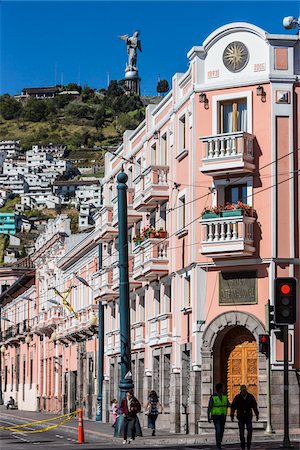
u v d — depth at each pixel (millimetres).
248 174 44906
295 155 44875
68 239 81438
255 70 45250
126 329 43562
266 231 44469
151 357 53562
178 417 48375
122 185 44219
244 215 44188
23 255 187500
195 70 46312
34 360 94375
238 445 36406
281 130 44781
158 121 53688
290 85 44906
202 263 45688
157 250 50969
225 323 44812
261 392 43438
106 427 55000
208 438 40969
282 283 31797
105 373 65000
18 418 73375
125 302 43625
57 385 83562
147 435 45719
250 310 44438
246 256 44594
